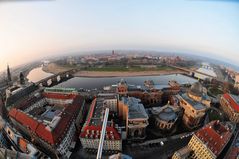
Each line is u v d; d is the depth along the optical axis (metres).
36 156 97.69
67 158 104.06
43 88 187.25
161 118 124.38
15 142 108.69
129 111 120.38
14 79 199.12
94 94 172.88
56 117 112.69
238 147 98.75
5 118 138.88
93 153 109.25
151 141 118.12
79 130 127.62
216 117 146.38
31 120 113.69
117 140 102.44
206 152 93.50
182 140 119.44
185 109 135.38
